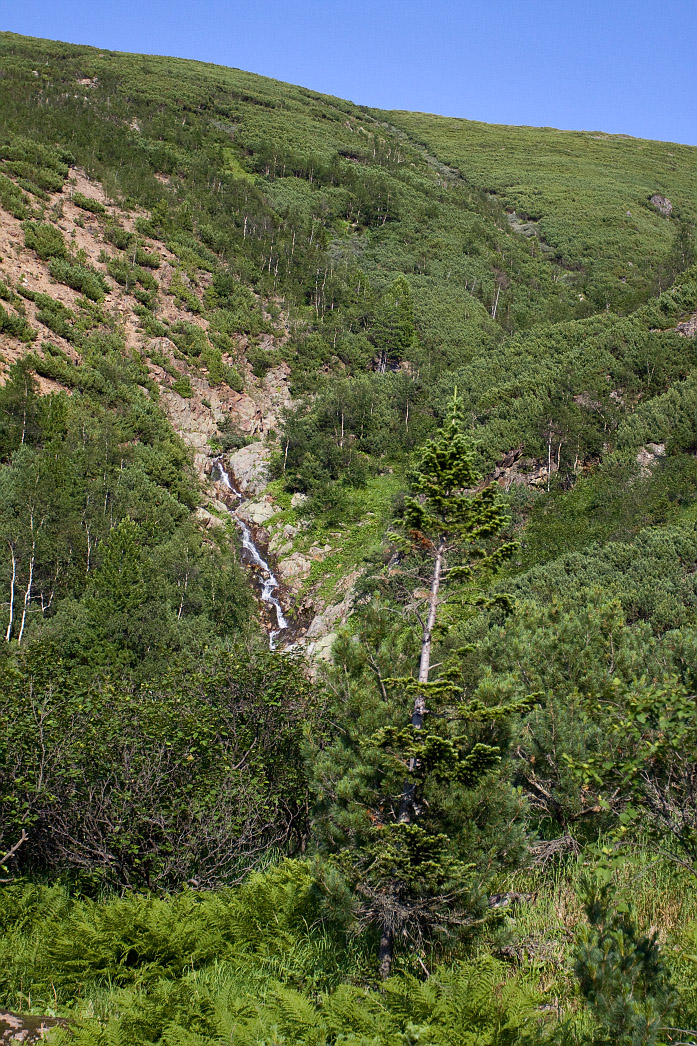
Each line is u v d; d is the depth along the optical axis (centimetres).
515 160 13888
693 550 2512
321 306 7294
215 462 5322
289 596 4003
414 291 7625
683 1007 451
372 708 770
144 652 2697
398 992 521
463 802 666
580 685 957
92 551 3319
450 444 751
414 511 744
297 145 10550
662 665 953
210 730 1039
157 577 3155
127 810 928
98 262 6147
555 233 10344
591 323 5556
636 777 641
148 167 7981
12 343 4678
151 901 728
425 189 10375
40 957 684
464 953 629
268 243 7725
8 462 3919
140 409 4794
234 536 4412
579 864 757
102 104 9550
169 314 6141
